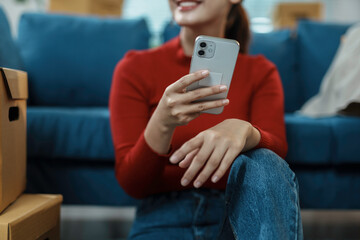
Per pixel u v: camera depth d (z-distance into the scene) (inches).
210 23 35.0
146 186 31.1
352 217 76.2
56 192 53.3
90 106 70.4
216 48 25.1
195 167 24.6
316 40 77.1
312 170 55.1
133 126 34.4
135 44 71.9
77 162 54.0
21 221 27.2
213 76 25.3
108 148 52.7
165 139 26.9
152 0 133.8
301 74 76.4
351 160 53.7
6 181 29.5
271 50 74.3
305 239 61.8
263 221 22.4
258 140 27.7
